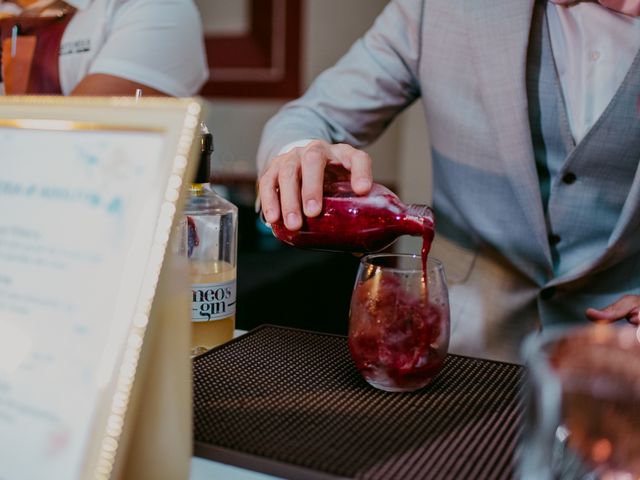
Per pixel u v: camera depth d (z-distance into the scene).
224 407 0.68
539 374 0.51
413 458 0.59
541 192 1.26
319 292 2.04
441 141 1.34
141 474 0.57
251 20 3.47
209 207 0.89
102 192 0.51
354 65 1.39
